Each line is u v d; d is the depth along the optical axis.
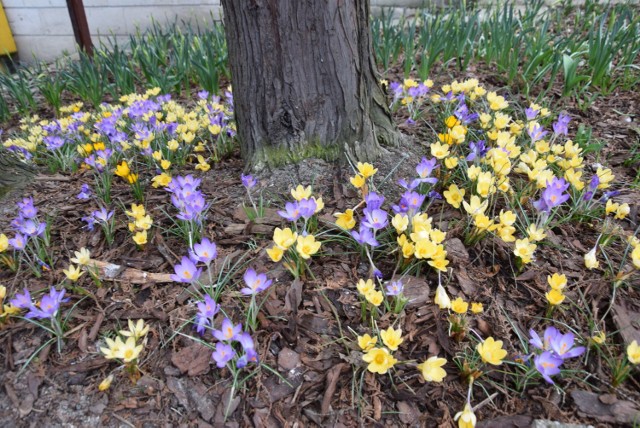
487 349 0.60
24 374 0.65
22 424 0.60
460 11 1.98
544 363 0.57
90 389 0.64
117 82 1.74
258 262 0.81
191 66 1.89
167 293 0.77
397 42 1.72
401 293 0.72
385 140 1.08
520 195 0.93
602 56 1.40
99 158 1.07
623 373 0.61
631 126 1.26
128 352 0.61
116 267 0.82
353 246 0.84
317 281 0.78
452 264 0.80
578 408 0.60
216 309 0.67
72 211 0.99
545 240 0.85
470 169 0.87
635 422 0.56
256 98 0.96
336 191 0.96
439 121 1.27
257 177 1.01
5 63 2.78
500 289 0.77
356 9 0.92
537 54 1.49
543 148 0.97
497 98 1.12
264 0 0.86
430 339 0.69
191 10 2.71
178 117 1.37
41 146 1.31
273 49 0.90
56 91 1.81
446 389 0.63
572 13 2.20
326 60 0.92
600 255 0.83
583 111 1.36
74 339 0.70
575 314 0.72
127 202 1.02
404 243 0.73
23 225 0.83
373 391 0.63
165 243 0.88
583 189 0.93
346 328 0.71
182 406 0.62
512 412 0.60
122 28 2.78
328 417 0.60
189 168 1.16
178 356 0.67
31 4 2.77
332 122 0.98
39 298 0.76
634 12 1.92
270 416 0.60
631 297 0.74
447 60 1.66
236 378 0.62
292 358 0.67
